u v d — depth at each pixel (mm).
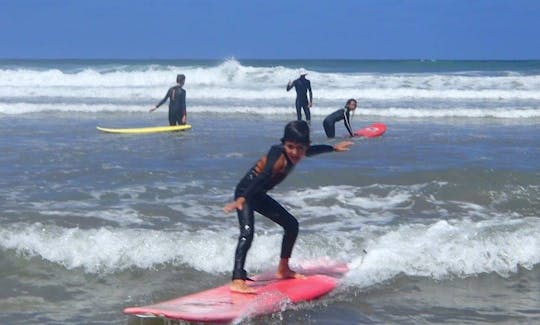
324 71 54188
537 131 17797
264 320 5613
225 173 11195
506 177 10688
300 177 10703
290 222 6262
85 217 8273
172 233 7238
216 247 6953
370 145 14742
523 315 5840
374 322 5633
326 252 7117
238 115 21594
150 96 26859
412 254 6984
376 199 9477
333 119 16422
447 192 9805
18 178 10625
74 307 5840
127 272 6652
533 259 7051
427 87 31078
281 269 6391
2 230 7219
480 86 31234
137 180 10578
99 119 19969
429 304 6074
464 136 16562
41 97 25875
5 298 5996
